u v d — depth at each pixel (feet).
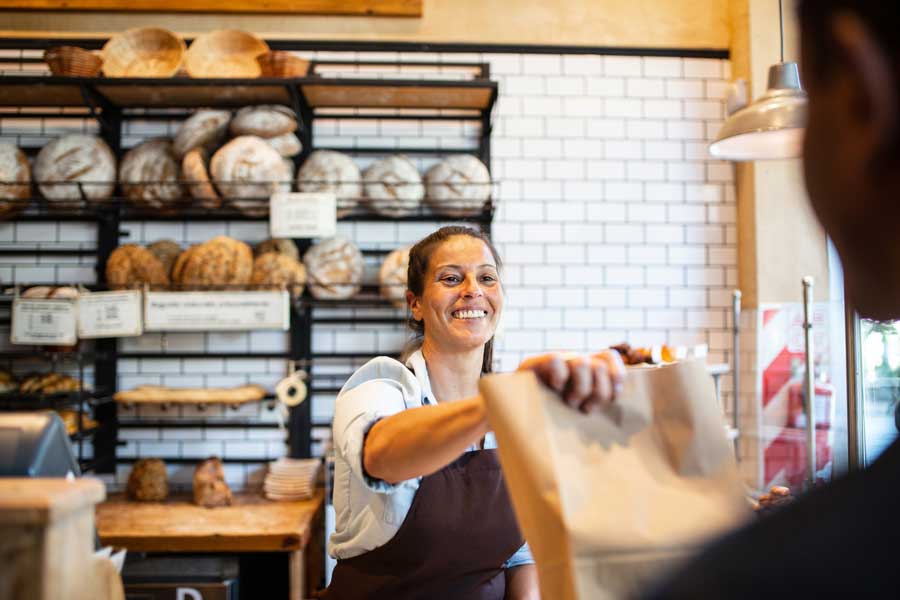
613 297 12.46
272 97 11.40
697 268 12.55
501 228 12.42
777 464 10.57
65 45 12.00
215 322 10.61
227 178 10.61
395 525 5.11
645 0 12.68
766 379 10.87
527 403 2.46
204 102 11.66
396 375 5.46
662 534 2.30
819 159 1.26
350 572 5.26
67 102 11.67
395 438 3.75
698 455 2.48
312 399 12.00
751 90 12.03
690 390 2.54
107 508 10.57
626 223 12.53
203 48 11.42
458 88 11.12
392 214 11.51
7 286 11.78
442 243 5.98
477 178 11.22
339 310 12.03
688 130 12.64
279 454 11.91
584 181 12.51
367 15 12.28
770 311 10.98
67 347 10.68
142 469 11.00
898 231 1.20
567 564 2.25
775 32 12.06
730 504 2.43
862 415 4.55
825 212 1.28
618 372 2.53
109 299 10.54
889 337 5.73
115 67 11.30
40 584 2.25
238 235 12.03
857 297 1.33
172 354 11.93
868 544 1.03
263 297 10.62
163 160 11.07
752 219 12.04
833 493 1.13
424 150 12.28
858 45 1.15
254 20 12.24
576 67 12.57
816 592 1.00
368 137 12.28
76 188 10.89
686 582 1.13
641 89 12.63
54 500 2.27
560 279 12.43
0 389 10.43
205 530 9.42
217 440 11.91
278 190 10.83
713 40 12.73
